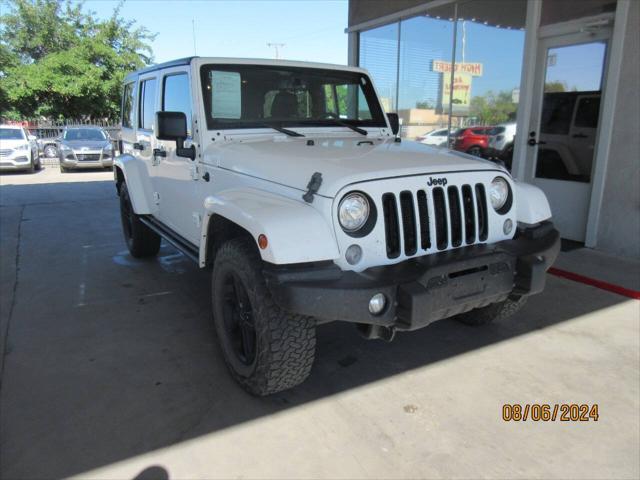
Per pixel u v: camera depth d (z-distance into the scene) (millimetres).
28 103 24188
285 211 2434
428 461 2381
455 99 7496
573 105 5836
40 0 26484
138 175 5090
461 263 2562
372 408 2805
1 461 2391
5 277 5141
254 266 2592
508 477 2277
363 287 2305
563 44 5828
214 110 3506
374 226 2482
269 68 3729
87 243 6578
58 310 4238
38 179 13945
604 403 2832
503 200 2988
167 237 4191
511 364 3262
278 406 2826
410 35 8180
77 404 2857
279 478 2279
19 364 3312
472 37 7059
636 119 5066
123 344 3600
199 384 3062
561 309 4113
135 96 5145
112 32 26094
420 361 3322
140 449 2475
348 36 9453
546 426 2637
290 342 2582
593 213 5574
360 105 4191
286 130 3668
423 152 3102
